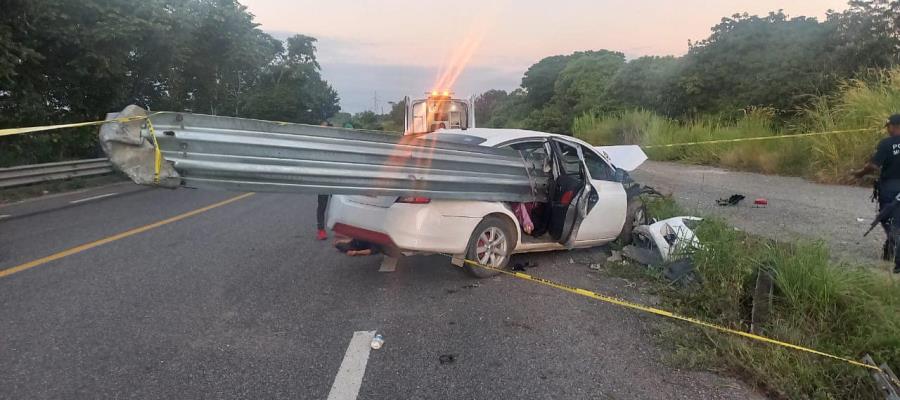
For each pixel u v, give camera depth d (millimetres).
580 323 4703
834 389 3625
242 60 19625
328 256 6824
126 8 14680
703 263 5402
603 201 6605
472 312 4934
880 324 4172
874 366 3705
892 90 11273
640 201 7586
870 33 16484
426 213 5398
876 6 16547
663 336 4387
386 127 38688
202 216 9430
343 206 5902
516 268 6297
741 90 19688
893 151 5867
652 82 25609
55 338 4266
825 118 12359
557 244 6375
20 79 13750
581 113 31250
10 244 7258
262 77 29312
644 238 6770
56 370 3762
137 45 15375
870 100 11250
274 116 27141
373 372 3795
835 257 6156
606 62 33938
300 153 4426
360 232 5688
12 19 12547
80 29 13852
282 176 4355
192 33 17641
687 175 13312
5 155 13156
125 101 17047
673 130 18672
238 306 5023
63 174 13289
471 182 5469
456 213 5527
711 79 20828
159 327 4508
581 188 6145
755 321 4461
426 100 16812
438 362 3955
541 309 5023
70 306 4945
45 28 13180
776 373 3717
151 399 3422
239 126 4156
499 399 3475
